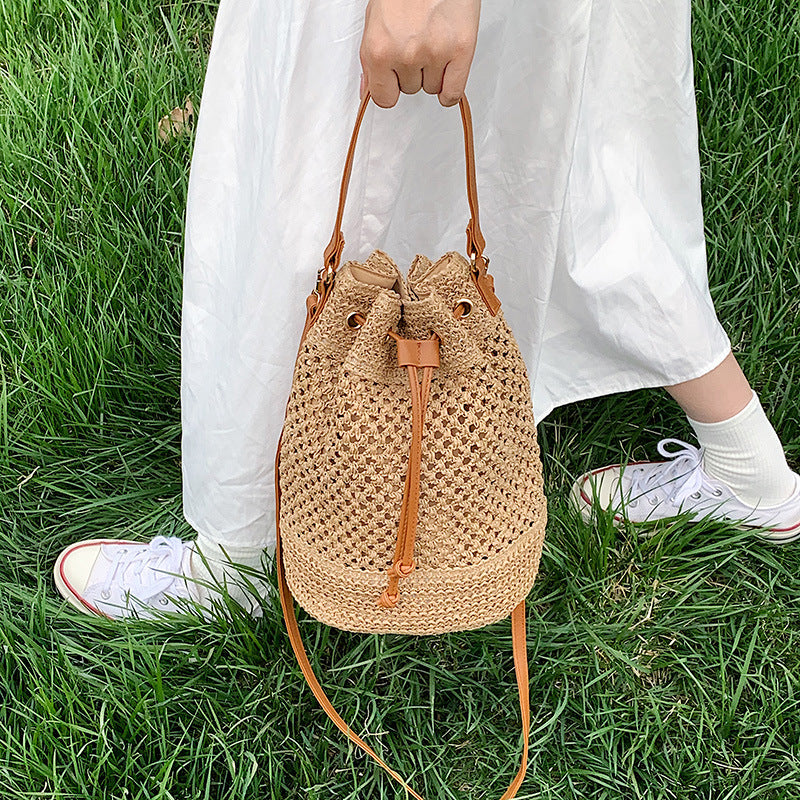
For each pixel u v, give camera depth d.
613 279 1.50
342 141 1.22
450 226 1.48
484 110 1.36
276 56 1.18
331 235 1.29
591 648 1.67
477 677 1.67
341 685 1.64
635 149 1.47
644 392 1.95
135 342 2.01
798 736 1.60
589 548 1.75
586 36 1.22
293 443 1.27
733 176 2.18
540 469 1.34
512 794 1.35
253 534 1.57
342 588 1.29
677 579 1.78
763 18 2.36
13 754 1.49
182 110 2.24
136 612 1.66
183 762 1.54
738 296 2.05
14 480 1.85
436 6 1.03
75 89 2.21
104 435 1.93
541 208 1.38
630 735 1.62
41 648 1.58
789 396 1.94
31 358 1.87
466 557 1.27
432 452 1.21
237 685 1.61
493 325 1.26
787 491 1.73
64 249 2.02
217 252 1.40
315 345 1.24
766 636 1.72
